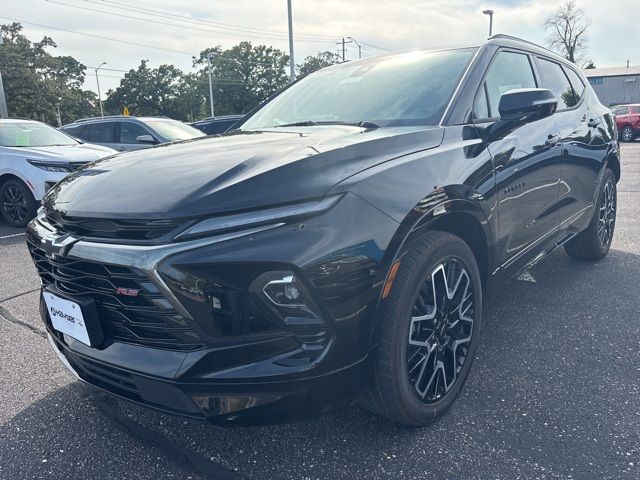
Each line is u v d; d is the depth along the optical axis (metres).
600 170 4.11
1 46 43.72
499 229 2.59
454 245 2.21
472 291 2.42
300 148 2.06
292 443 2.15
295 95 3.40
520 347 2.94
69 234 1.94
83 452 2.14
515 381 2.57
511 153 2.68
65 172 7.01
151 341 1.81
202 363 1.70
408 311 2.00
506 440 2.11
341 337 1.78
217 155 2.11
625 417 2.24
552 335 3.09
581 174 3.71
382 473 1.95
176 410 1.77
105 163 2.35
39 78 45.84
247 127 3.25
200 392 1.71
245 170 1.88
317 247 1.70
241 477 1.96
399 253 1.93
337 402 1.83
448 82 2.72
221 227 1.69
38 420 2.37
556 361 2.77
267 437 2.20
